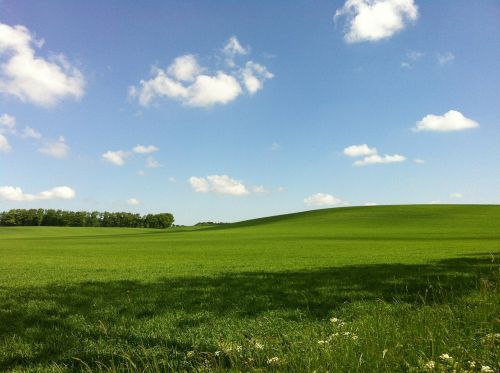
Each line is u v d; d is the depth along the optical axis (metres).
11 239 92.06
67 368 7.77
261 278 19.66
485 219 91.06
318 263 26.84
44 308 13.28
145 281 19.69
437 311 8.05
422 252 33.88
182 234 97.19
